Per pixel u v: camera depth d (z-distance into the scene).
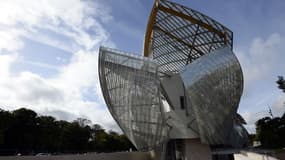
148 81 30.33
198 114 32.22
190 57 43.00
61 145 66.25
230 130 36.31
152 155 36.25
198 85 32.69
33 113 59.38
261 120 47.56
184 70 33.25
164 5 34.78
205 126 32.53
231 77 34.88
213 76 33.66
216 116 33.25
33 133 57.44
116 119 32.81
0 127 50.12
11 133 53.78
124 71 31.50
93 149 74.88
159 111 29.58
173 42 41.53
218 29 36.28
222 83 34.09
